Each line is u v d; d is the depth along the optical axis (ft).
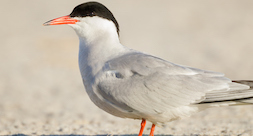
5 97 53.11
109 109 26.63
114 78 25.88
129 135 31.96
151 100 25.30
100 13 27.86
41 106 48.57
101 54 27.14
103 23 27.81
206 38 90.84
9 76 64.44
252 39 89.35
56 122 39.60
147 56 26.58
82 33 28.12
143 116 26.27
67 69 69.31
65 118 41.98
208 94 25.36
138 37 91.45
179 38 91.04
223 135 30.78
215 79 25.94
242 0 130.00
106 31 27.81
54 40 86.07
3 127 36.27
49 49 80.02
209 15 113.19
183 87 25.31
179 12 117.39
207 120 39.14
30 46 82.69
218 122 37.42
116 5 127.24
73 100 51.75
